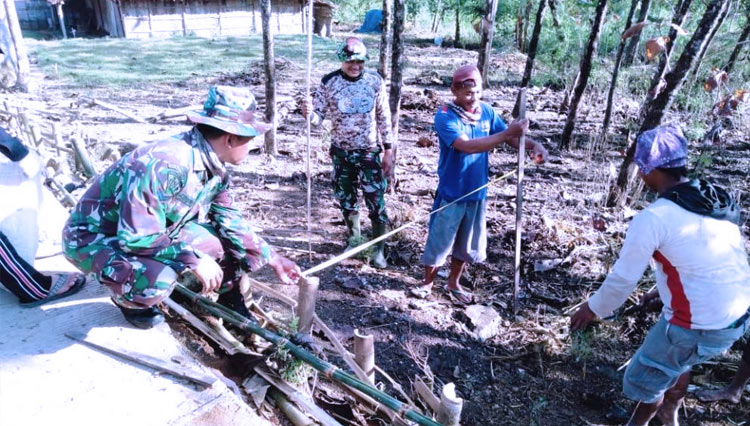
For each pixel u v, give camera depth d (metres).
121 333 2.72
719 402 3.67
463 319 4.20
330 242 5.17
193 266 2.56
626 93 10.98
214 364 2.85
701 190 2.67
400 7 5.61
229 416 2.28
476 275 4.83
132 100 10.35
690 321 2.70
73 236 2.60
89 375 2.44
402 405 2.43
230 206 2.94
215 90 2.48
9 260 2.79
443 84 12.69
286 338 2.89
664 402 3.28
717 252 2.61
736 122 9.10
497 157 8.11
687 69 5.25
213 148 2.54
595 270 4.96
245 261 3.01
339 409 2.99
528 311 4.39
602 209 6.14
